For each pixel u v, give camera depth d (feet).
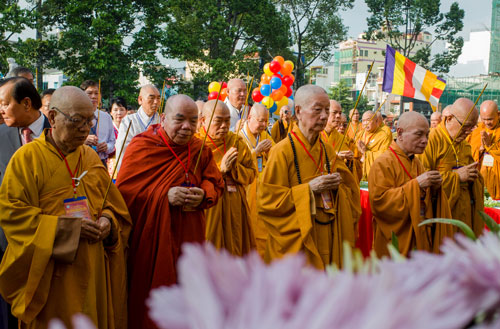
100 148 19.11
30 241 9.06
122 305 10.86
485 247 1.86
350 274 1.11
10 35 77.66
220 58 90.38
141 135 12.22
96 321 9.82
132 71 79.66
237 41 103.55
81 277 9.59
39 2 81.46
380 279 1.09
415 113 14.42
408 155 14.61
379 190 14.19
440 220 3.40
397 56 22.71
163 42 82.02
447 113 17.03
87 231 9.53
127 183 11.78
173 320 1.30
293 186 13.00
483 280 1.67
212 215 14.98
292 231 12.74
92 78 75.87
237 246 15.51
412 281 1.60
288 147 13.05
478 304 1.66
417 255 1.94
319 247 12.81
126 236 11.02
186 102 11.87
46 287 9.26
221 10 100.94
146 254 11.32
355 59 258.16
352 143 25.43
